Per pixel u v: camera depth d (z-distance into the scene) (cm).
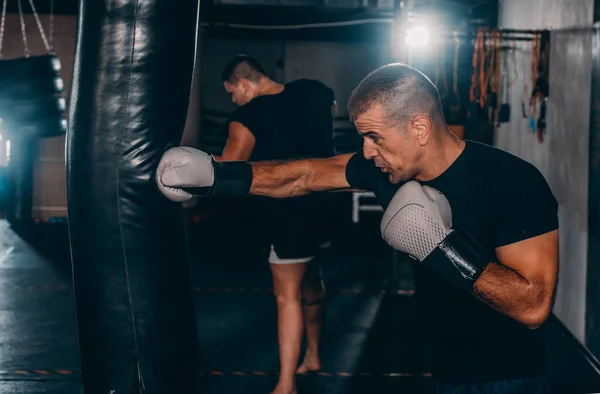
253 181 182
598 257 352
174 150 174
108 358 191
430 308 168
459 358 164
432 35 513
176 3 187
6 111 430
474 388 163
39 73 430
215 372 331
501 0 676
